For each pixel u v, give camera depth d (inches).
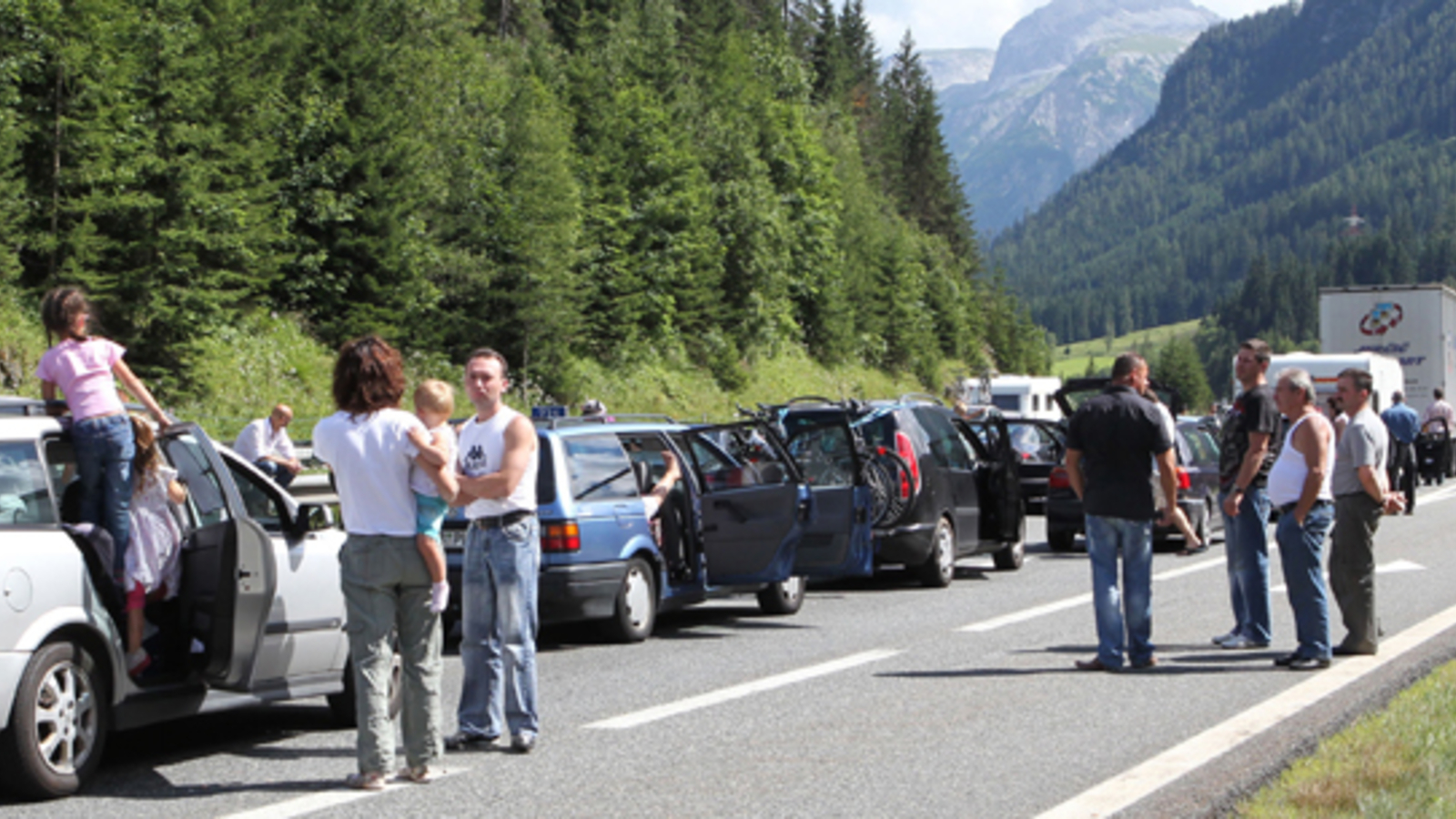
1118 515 470.0
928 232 5546.3
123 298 1464.1
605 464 558.6
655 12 3673.7
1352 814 276.2
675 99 3088.1
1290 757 332.5
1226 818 279.3
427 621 323.0
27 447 321.1
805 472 647.8
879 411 739.4
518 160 2170.3
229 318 1625.2
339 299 1845.5
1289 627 577.0
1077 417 477.1
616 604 546.6
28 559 304.8
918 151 5649.6
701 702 420.2
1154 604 657.0
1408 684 436.8
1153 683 446.3
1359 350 1770.4
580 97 2677.2
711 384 2684.5
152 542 335.9
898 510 724.0
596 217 2479.1
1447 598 663.8
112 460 332.2
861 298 3735.2
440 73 2202.3
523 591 355.3
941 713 397.7
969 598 701.3
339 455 314.7
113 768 341.4
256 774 332.8
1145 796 295.9
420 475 316.8
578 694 437.1
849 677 463.2
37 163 1450.5
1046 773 322.3
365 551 313.7
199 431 345.7
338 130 1865.2
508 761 342.0
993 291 5718.5
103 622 319.6
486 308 2116.1
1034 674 466.0
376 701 315.0
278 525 390.0
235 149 1617.9
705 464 614.5
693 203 2694.4
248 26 1855.3
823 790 307.7
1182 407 805.9
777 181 3454.7
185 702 344.5
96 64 1444.4
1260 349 510.3
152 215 1488.7
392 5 2110.0
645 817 286.2
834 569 627.8
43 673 303.4
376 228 1862.7
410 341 1948.8
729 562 579.5
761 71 4065.0
